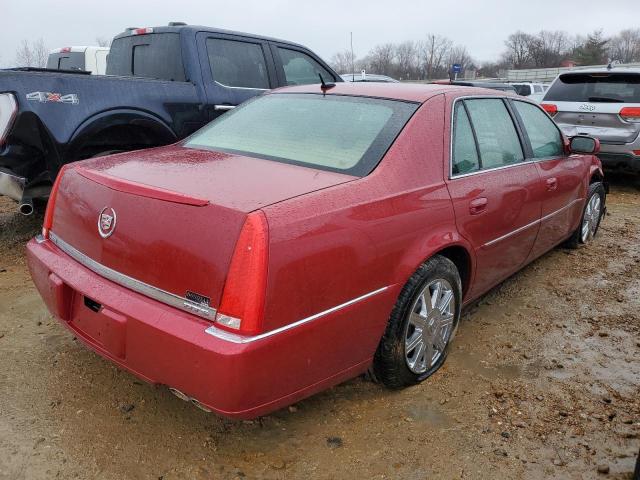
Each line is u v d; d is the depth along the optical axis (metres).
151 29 5.91
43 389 2.97
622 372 3.41
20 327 3.60
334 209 2.42
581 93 8.49
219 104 5.74
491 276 3.75
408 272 2.78
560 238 4.98
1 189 4.72
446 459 2.60
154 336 2.24
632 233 6.38
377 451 2.63
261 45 6.24
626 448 2.72
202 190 2.38
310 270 2.28
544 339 3.79
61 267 2.72
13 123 4.32
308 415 2.87
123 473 2.43
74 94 4.64
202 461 2.53
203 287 2.17
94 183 2.64
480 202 3.31
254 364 2.12
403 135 2.96
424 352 3.12
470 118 3.52
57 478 2.38
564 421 2.90
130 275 2.41
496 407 2.99
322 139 3.03
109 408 2.85
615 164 8.20
